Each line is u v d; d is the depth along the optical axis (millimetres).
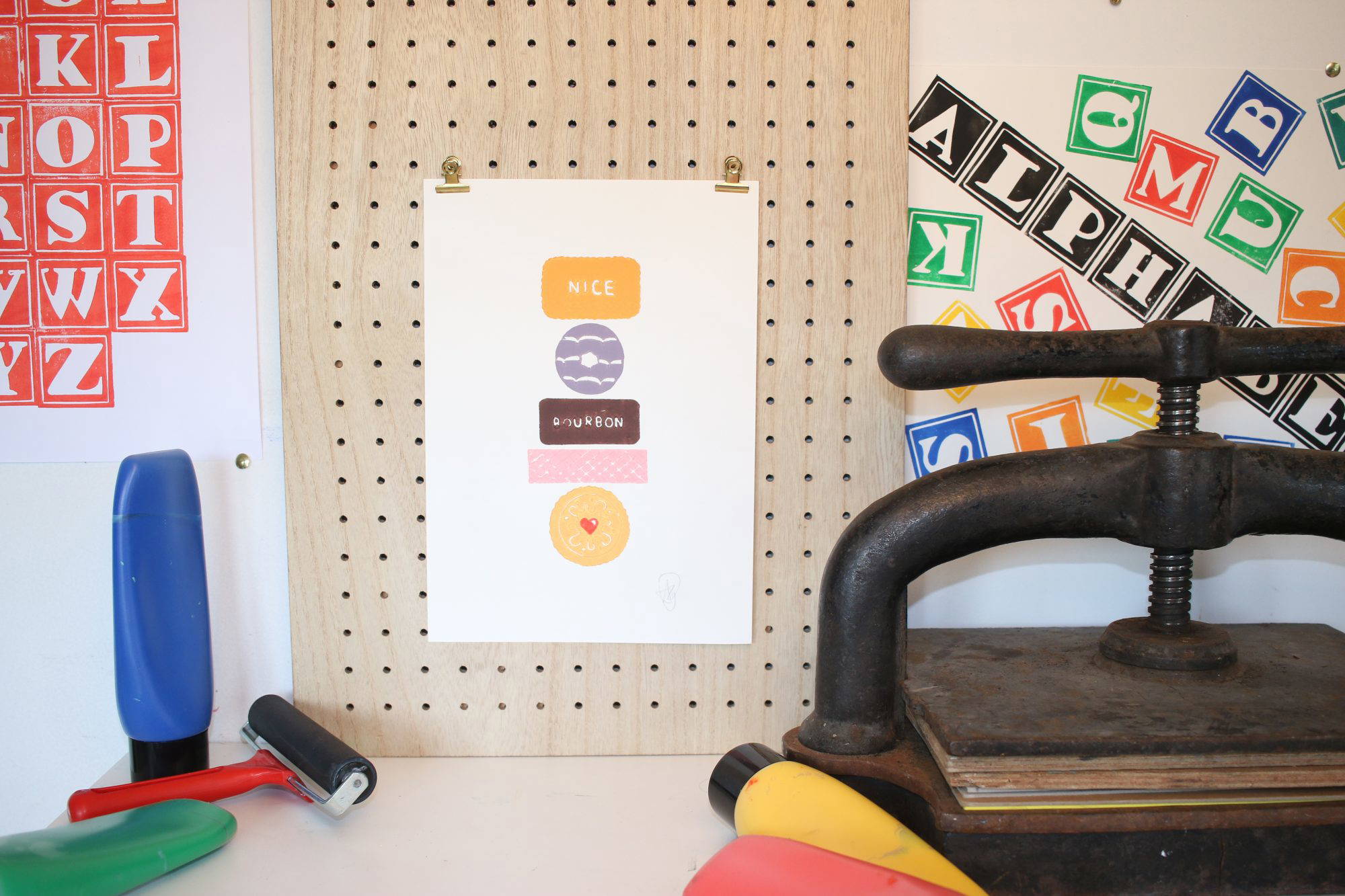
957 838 429
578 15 572
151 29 599
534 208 574
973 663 540
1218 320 639
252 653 627
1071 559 644
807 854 392
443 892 435
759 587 594
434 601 584
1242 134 631
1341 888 437
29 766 642
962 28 620
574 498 583
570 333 578
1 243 608
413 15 570
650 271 577
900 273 587
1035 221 630
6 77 602
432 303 576
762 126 578
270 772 525
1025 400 633
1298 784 429
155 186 606
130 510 522
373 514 587
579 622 586
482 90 573
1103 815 427
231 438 618
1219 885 435
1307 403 642
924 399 628
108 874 416
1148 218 632
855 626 482
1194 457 462
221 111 603
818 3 576
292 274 579
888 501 486
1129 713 457
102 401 616
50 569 628
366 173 576
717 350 580
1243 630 608
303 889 436
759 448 590
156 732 531
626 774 568
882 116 581
